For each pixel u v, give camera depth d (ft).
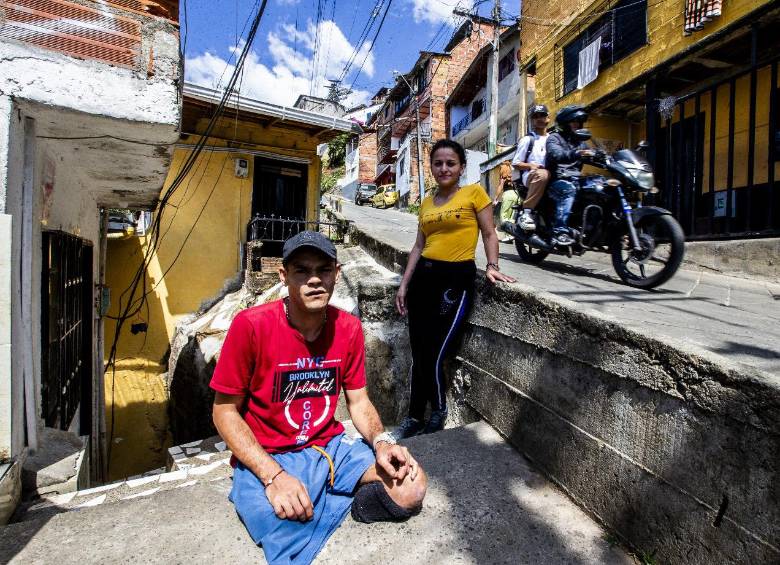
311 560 5.35
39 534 5.67
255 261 27.91
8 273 7.81
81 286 16.65
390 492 5.78
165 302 29.86
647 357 5.41
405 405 11.88
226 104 27.04
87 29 9.39
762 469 4.08
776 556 3.89
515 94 54.90
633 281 12.92
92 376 17.43
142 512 6.12
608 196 13.12
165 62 10.12
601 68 29.99
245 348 5.72
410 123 89.40
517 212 17.42
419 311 9.65
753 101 15.15
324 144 42.32
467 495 6.71
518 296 7.97
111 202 19.71
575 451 6.56
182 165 30.45
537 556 5.59
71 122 9.87
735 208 22.08
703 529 4.64
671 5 24.45
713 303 10.88
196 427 22.68
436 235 9.47
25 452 9.16
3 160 8.32
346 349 6.36
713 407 4.59
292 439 6.13
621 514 5.74
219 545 5.49
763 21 16.92
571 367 6.72
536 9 38.50
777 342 7.10
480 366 9.23
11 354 8.13
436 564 5.41
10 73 8.62
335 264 5.81
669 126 18.74
